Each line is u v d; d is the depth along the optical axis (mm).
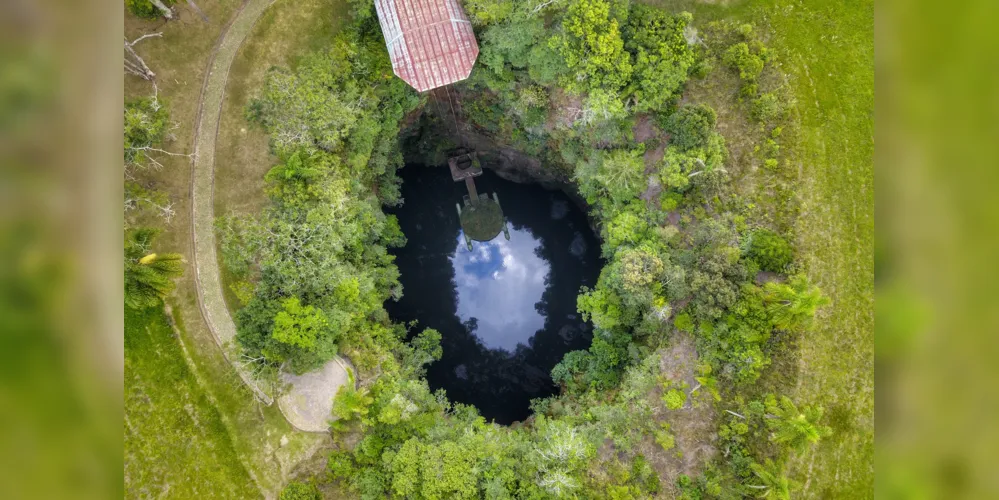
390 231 50500
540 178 54844
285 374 41938
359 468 41375
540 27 41156
